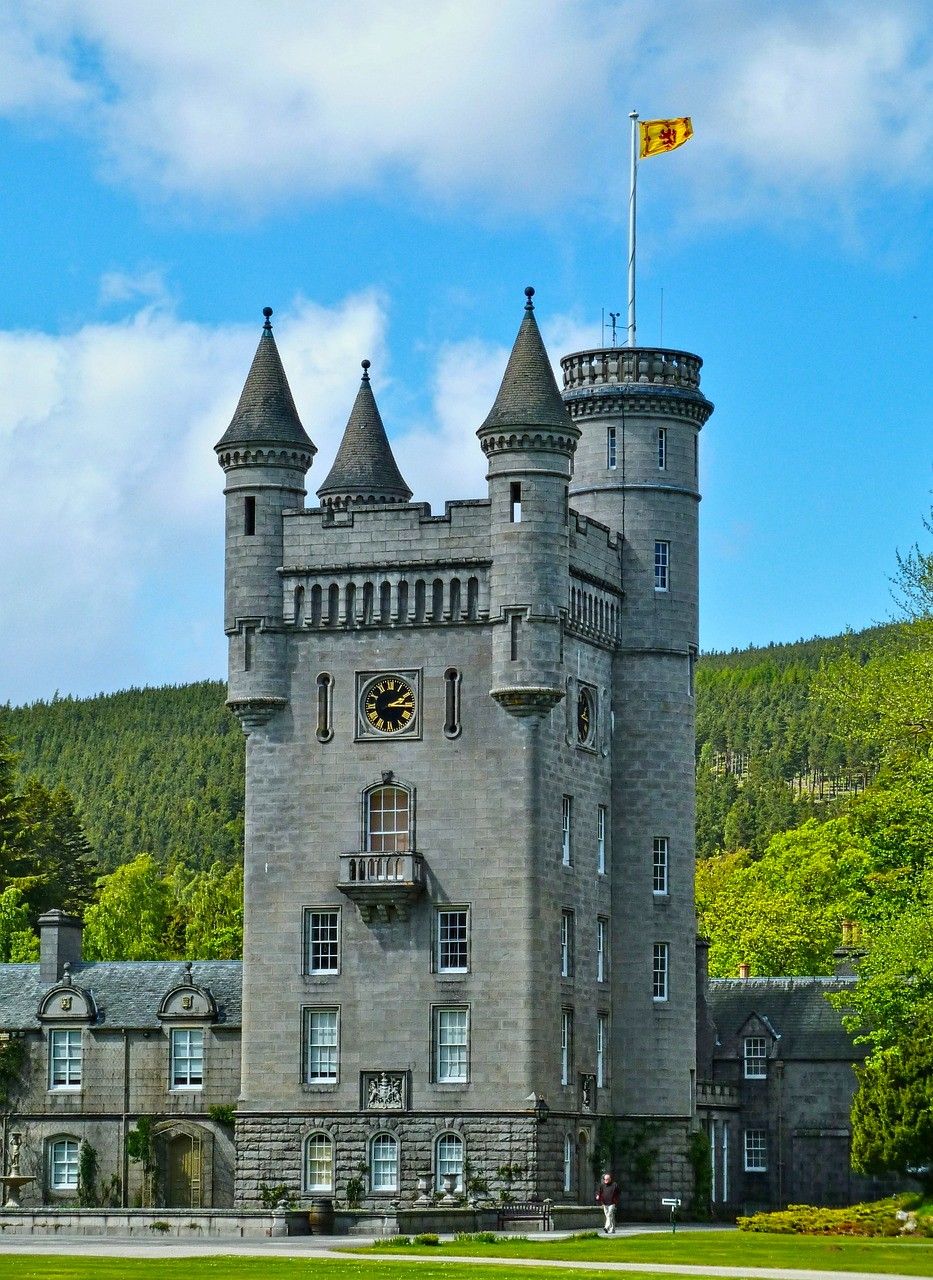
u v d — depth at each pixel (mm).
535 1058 99375
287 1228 89875
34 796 185250
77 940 114250
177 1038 108562
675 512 111938
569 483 110750
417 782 102250
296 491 105750
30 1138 109188
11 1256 71125
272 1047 102625
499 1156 98938
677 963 109562
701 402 113312
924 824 97438
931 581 102188
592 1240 83000
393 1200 99938
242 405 106000
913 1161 100938
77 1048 109688
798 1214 91250
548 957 100938
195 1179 107188
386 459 117938
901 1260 71438
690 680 111750
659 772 110125
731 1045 128000
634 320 115062
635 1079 108438
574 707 105188
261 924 103500
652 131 115812
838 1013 128500
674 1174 107938
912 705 99500
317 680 104125
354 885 101250
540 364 102875
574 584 105250
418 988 101062
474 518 102750
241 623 104875
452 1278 62406
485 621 102000
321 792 103500
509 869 100500
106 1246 79312
